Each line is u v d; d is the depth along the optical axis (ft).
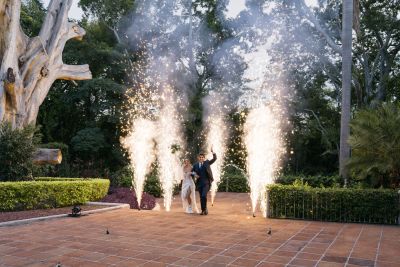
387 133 35.53
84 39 95.86
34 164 39.65
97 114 85.92
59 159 45.57
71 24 54.95
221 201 51.42
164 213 33.40
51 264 16.98
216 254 18.79
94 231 24.53
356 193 29.76
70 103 85.92
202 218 30.35
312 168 97.14
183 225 26.89
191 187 33.96
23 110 46.24
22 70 47.09
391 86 90.53
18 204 32.91
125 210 35.32
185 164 34.81
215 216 31.76
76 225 26.78
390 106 38.60
